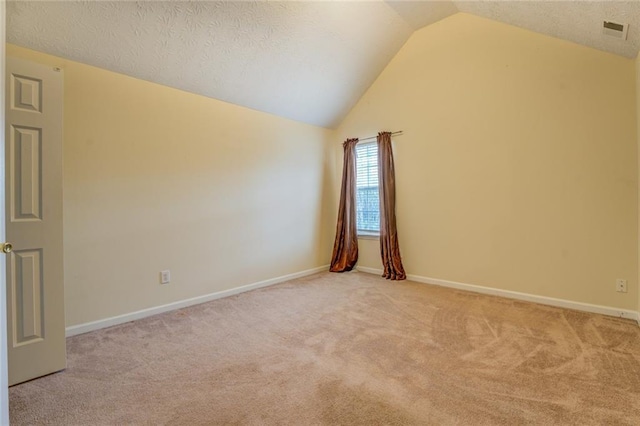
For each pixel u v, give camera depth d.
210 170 3.43
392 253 4.23
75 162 2.54
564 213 3.05
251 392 1.72
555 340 2.31
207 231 3.40
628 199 2.74
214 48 2.91
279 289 3.81
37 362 1.88
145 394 1.72
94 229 2.64
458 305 3.13
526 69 3.23
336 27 3.33
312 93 4.05
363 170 4.73
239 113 3.71
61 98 1.98
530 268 3.25
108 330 2.61
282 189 4.23
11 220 1.79
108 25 2.40
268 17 2.87
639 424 1.43
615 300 2.81
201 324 2.72
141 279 2.91
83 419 1.52
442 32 3.79
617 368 1.91
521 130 3.27
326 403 1.61
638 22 2.13
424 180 4.01
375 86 4.46
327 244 4.94
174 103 3.13
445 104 3.81
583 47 2.91
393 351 2.18
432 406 1.58
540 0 2.43
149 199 2.96
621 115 2.75
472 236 3.63
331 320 2.77
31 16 2.17
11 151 1.80
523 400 1.61
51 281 1.93
